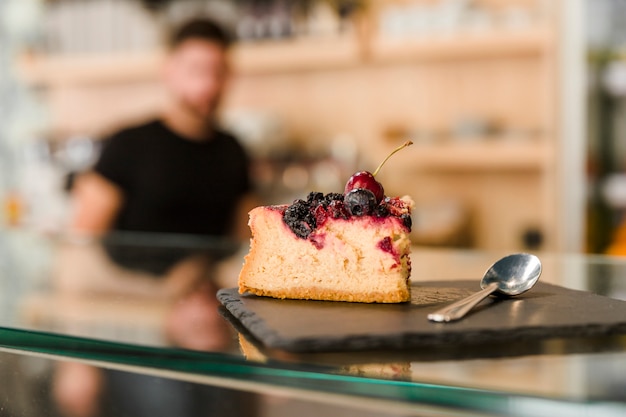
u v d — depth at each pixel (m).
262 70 3.99
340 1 3.63
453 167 3.78
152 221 3.52
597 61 3.27
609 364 0.64
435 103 3.77
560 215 3.38
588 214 3.33
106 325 0.82
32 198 4.27
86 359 0.75
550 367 0.63
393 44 3.59
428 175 3.82
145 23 4.05
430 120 3.78
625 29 3.22
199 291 1.08
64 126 4.35
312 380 0.62
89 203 3.54
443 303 0.91
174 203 3.54
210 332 0.78
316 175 3.85
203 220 3.59
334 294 0.95
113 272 1.27
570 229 3.37
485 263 1.32
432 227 3.54
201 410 0.69
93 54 4.13
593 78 3.28
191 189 3.56
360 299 0.93
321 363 0.64
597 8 3.25
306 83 3.97
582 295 0.91
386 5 3.76
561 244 3.39
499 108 3.66
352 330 0.72
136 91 4.27
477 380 0.59
